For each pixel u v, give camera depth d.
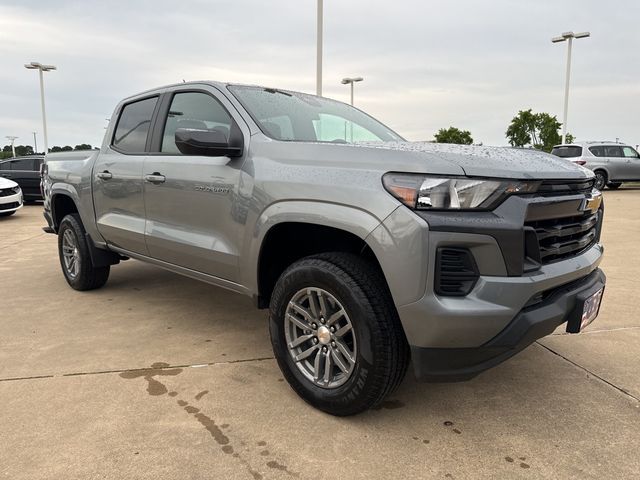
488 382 2.97
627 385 2.93
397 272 2.17
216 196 3.07
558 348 3.47
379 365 2.31
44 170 5.29
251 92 3.37
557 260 2.46
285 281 2.65
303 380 2.64
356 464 2.17
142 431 2.40
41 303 4.52
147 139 3.86
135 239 3.85
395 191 2.20
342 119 3.65
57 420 2.49
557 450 2.28
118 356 3.30
